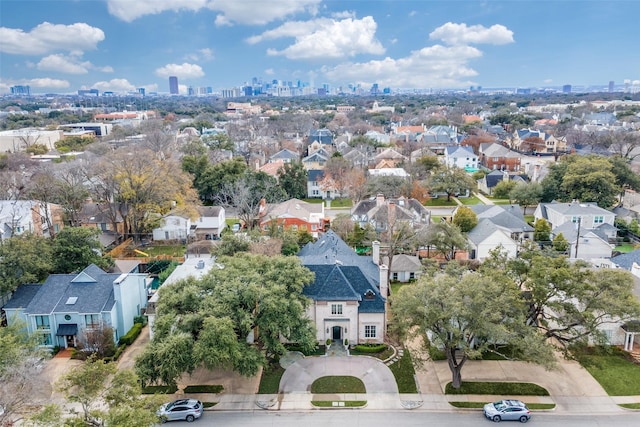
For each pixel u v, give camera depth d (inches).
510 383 1526.8
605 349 1585.9
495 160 5354.3
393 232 2659.9
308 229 3152.1
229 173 4042.8
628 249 2888.8
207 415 1397.6
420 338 1808.6
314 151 5738.2
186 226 3134.8
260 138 6929.1
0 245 1950.1
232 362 1392.7
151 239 3166.8
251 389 1523.1
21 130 6535.4
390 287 2338.8
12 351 1312.7
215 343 1355.8
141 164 3031.5
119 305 1849.2
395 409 1417.3
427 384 1539.1
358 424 1349.7
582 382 1531.7
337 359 1685.5
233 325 1416.1
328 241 2314.2
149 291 2212.1
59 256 2145.7
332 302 1739.7
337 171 4436.5
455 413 1396.4
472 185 4148.6
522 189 3742.6
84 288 1860.2
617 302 1419.8
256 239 2373.3
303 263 1887.3
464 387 1507.1
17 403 1274.6
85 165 3368.6
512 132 7377.0
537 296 1545.3
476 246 2630.4
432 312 1414.9
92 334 1692.9
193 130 7352.4
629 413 1382.9
